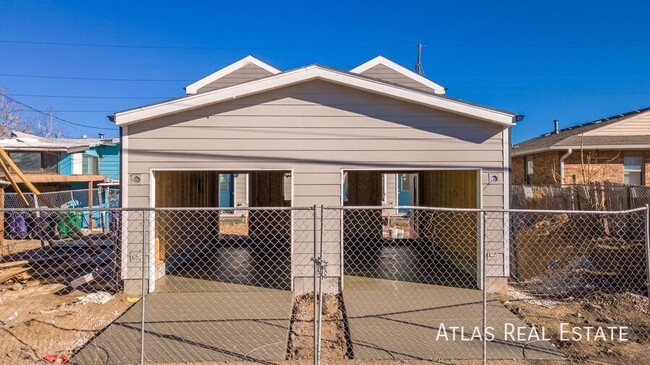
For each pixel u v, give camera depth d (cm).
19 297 705
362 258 1061
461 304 655
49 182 1462
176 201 948
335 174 740
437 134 746
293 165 738
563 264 885
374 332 536
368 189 1401
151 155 727
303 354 477
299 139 739
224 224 1825
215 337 519
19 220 1339
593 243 1010
